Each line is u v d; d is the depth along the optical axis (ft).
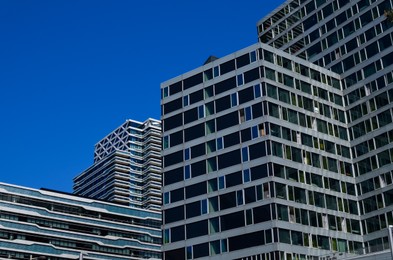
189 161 301.84
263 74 295.69
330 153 307.17
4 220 565.53
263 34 407.64
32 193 601.21
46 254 579.07
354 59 333.62
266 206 267.18
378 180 301.63
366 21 332.80
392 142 300.40
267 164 274.77
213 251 275.18
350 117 326.44
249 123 288.71
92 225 635.25
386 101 309.22
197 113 310.24
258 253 261.03
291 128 293.23
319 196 288.30
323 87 324.60
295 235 266.57
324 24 359.87
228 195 281.33
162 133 319.68
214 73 313.12
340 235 286.87
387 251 200.95
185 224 289.94
